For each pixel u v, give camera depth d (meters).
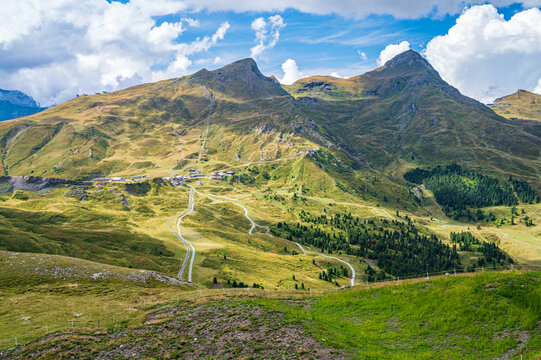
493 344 35.50
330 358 34.16
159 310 56.81
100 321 53.06
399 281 60.88
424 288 51.47
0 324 52.16
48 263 83.88
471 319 40.44
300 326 41.66
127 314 55.88
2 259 83.88
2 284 71.75
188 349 39.56
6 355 41.66
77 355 40.97
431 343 38.34
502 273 47.62
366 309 51.69
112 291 73.38
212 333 42.75
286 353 35.28
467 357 34.34
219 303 54.75
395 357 35.19
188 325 46.69
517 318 37.91
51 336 46.22
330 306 56.41
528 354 32.09
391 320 46.38
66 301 65.00
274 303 55.06
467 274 52.47
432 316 43.91
